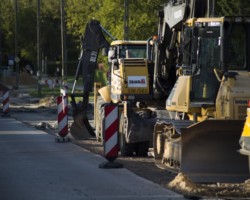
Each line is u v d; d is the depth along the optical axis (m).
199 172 29.58
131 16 128.75
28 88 183.88
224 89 31.33
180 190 27.23
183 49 34.12
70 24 153.50
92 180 30.48
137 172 33.25
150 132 40.09
